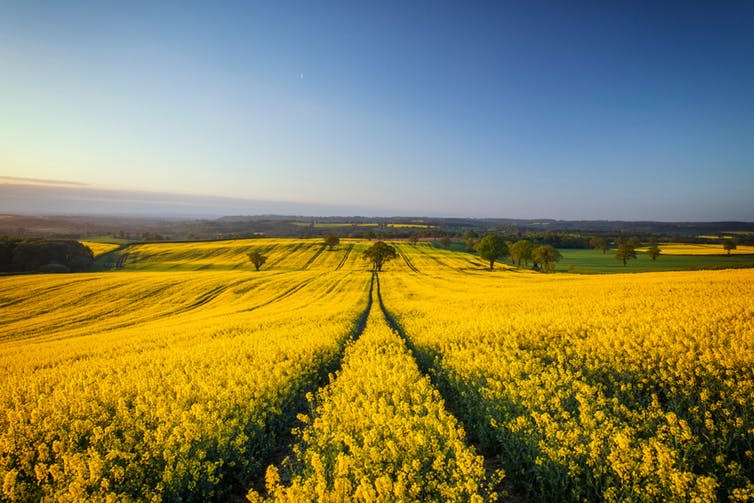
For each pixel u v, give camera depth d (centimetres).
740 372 860
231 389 1004
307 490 512
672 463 530
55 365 1727
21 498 624
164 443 714
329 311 3139
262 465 805
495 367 1036
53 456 763
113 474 641
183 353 1647
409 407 848
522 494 669
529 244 7594
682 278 3391
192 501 666
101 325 3588
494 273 6838
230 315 3594
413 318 2453
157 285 5644
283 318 2800
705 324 1274
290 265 8488
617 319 1542
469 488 508
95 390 1144
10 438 809
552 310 2059
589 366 1014
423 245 12281
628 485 524
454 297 3594
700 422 684
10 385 1299
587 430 648
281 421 934
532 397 805
